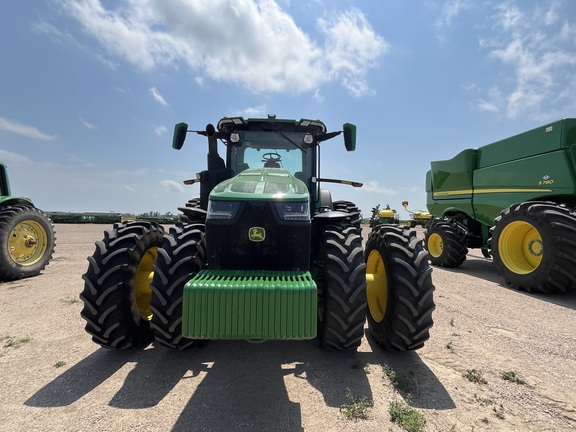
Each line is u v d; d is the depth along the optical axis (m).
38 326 3.54
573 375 2.58
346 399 2.23
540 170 5.70
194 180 4.80
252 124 3.96
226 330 2.03
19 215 5.97
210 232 2.65
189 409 2.10
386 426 1.96
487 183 7.06
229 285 2.07
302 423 1.97
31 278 6.00
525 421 2.02
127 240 2.90
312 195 3.99
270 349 3.04
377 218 23.91
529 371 2.64
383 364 2.75
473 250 12.07
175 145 3.76
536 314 4.07
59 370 2.60
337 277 2.58
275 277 2.25
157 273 2.52
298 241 2.65
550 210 4.92
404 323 2.64
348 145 3.89
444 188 8.68
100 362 2.74
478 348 3.07
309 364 2.74
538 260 5.21
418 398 2.25
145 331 3.03
